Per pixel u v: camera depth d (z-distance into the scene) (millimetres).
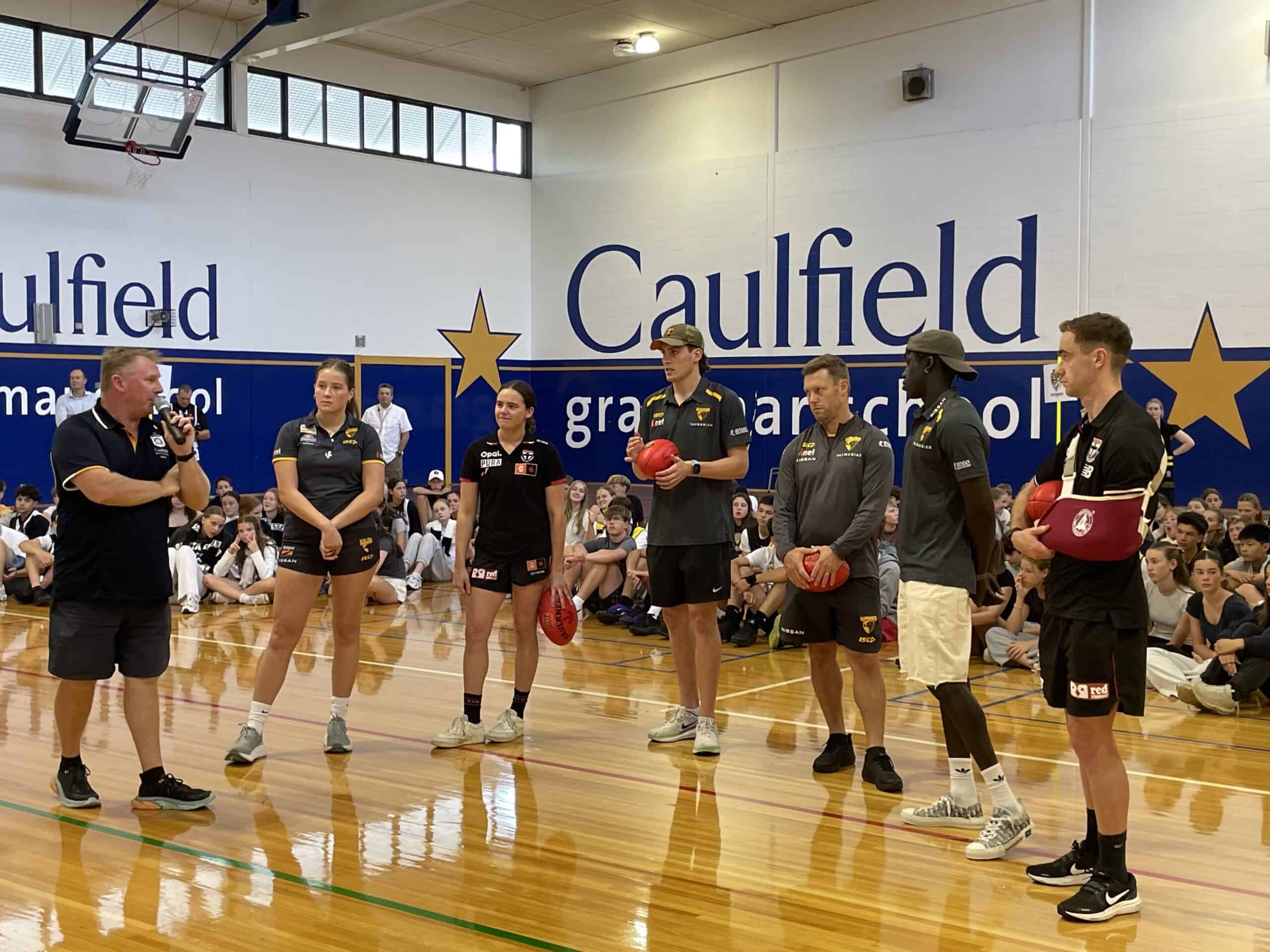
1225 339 10422
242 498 10625
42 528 10672
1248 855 4152
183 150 12055
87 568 4301
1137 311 10875
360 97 13930
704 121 13750
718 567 5441
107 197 11992
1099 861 3600
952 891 3762
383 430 13781
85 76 11195
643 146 14320
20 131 11422
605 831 4344
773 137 13156
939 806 4434
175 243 12492
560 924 3465
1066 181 11211
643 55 14016
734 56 13422
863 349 12586
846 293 12672
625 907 3602
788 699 6828
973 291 11820
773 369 13258
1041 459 11500
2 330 11367
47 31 11602
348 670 5457
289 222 13367
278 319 13305
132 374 4273
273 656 5305
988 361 11758
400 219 14305
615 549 9836
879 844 4211
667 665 7902
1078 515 3479
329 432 5312
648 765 5281
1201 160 10477
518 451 5605
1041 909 3607
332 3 11922
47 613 9945
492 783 4949
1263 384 10242
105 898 3645
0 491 10914
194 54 12602
